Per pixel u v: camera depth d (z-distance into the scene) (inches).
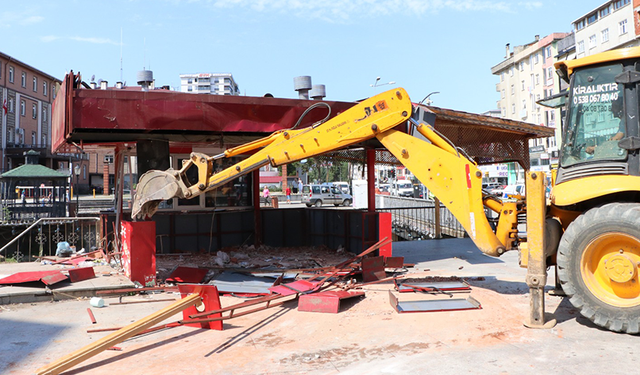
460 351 186.9
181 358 187.2
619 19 1592.0
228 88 6801.2
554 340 195.6
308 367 175.3
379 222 383.9
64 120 293.3
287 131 277.9
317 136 265.9
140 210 302.2
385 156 484.4
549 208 244.2
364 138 259.8
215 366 178.1
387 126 253.9
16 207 726.5
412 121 254.2
